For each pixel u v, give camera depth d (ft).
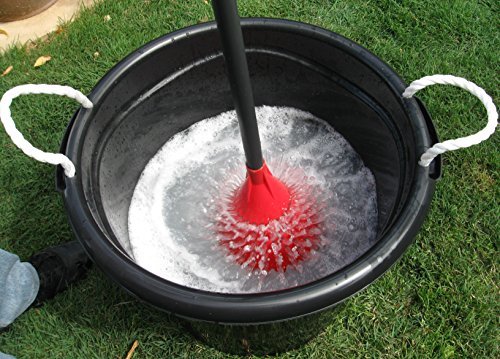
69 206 3.45
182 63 4.38
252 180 4.13
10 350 4.48
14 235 4.99
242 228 4.44
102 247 3.30
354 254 4.46
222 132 5.09
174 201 4.85
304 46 4.27
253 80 4.72
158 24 6.11
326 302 3.06
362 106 4.27
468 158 5.08
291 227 4.44
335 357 4.33
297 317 3.08
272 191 4.26
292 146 5.03
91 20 6.16
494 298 4.47
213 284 4.43
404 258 4.64
